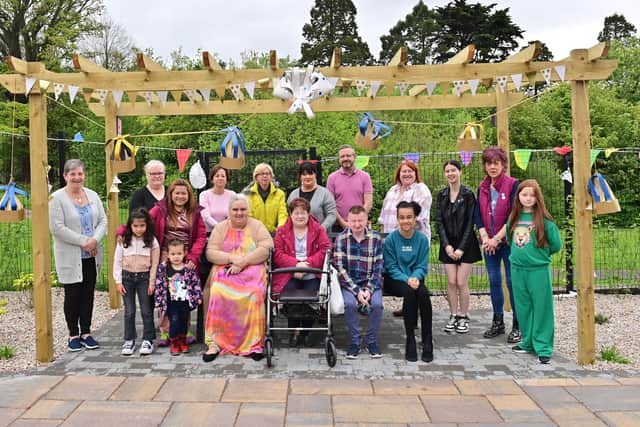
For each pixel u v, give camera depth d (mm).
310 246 5168
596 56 4305
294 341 5113
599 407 3648
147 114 6801
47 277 4688
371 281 4840
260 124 13172
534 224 4617
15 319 6305
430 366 4531
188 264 4898
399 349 5027
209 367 4512
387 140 14258
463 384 4102
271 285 4926
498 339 5336
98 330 5750
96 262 5180
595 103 20031
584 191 4480
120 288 4855
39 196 4656
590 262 4516
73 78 4727
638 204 9273
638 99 26094
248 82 4777
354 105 6586
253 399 3822
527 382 4133
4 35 23188
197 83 4777
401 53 4656
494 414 3562
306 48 32656
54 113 21406
